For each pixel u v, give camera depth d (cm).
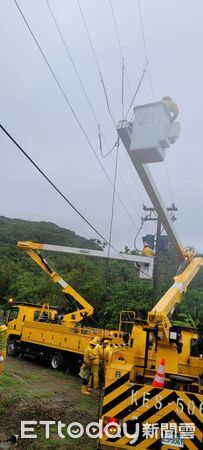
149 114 427
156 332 639
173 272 1825
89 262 3222
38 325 1532
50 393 1005
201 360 895
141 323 840
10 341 1702
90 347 1093
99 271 2753
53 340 1444
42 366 1479
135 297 2070
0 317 2752
